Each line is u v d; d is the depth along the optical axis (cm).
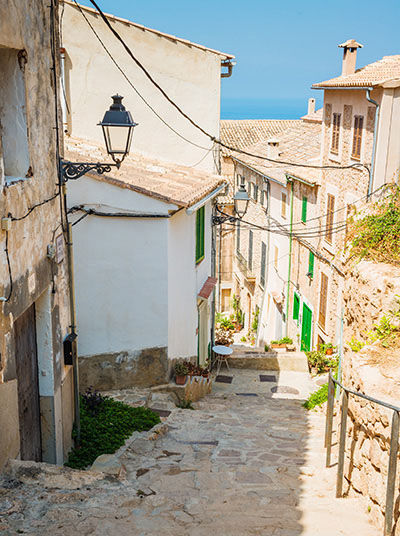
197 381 1221
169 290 1066
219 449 775
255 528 477
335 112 1691
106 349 1045
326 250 1744
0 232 472
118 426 834
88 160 1080
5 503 469
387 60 1677
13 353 519
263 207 2542
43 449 655
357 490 553
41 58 608
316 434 891
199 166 1496
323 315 1781
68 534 437
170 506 530
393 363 608
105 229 1001
